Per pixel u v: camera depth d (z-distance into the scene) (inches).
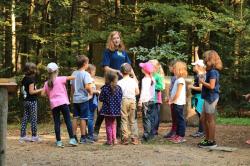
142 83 368.2
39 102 551.2
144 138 367.2
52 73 350.0
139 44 653.3
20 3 593.6
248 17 596.1
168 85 471.2
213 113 342.6
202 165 293.7
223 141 369.4
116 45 367.9
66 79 352.5
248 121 484.7
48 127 465.1
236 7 625.6
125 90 353.4
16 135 406.0
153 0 638.5
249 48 602.5
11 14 597.9
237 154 325.1
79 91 357.1
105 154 318.7
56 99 347.9
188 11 547.2
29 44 641.0
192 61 624.1
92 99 366.6
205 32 551.8
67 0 611.2
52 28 605.6
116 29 574.2
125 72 356.2
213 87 340.8
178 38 547.2
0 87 223.1
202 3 629.9
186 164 295.0
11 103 571.2
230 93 604.1
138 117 525.7
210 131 343.0
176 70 371.9
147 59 531.2
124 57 372.8
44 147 345.1
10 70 619.8
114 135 351.3
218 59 346.3
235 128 435.8
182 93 368.8
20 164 295.0
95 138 367.9
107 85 347.9
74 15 623.2
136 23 603.2
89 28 603.5
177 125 366.3
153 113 371.6
